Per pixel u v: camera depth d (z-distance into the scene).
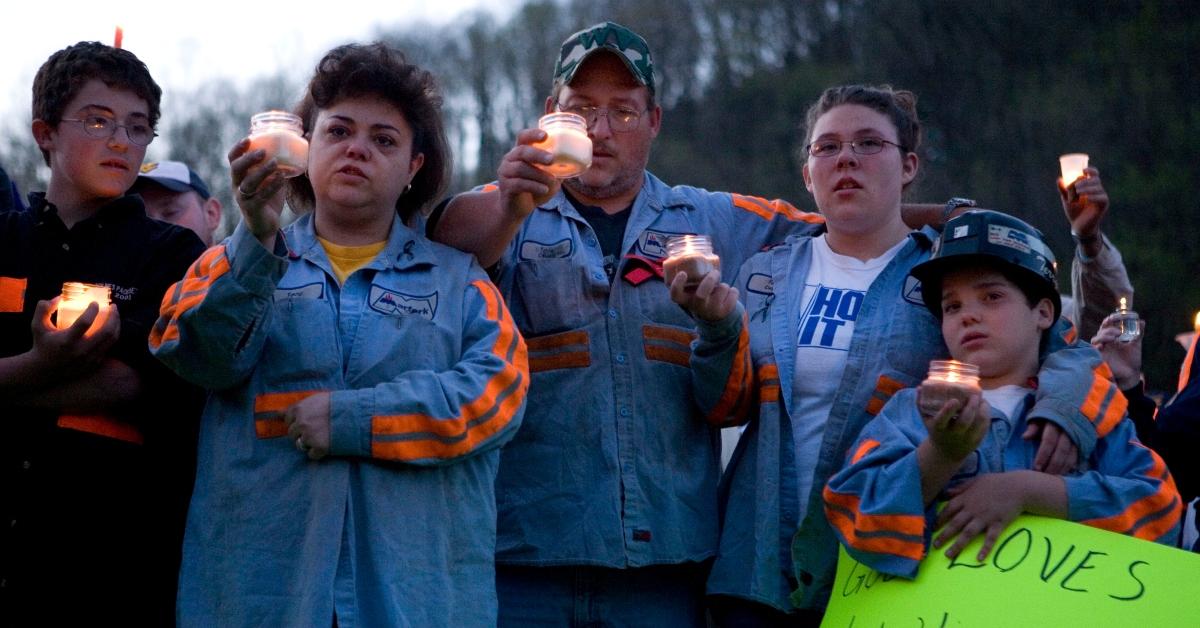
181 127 36.06
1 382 5.45
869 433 5.62
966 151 52.81
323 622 4.89
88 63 6.06
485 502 5.43
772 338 6.23
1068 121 50.78
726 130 56.25
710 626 6.93
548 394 6.14
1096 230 7.27
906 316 6.09
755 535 5.94
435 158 6.02
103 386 5.63
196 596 5.14
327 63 5.75
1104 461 5.46
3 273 5.94
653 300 6.27
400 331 5.41
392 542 5.08
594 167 6.43
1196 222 46.06
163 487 5.85
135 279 5.96
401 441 5.09
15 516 5.54
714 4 60.25
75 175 6.04
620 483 6.01
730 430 9.80
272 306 5.21
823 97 6.54
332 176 5.57
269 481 5.15
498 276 6.26
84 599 5.55
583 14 56.53
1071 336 6.02
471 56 52.75
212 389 5.30
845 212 6.26
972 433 5.06
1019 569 5.09
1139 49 52.06
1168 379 39.12
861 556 5.34
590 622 5.98
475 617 5.23
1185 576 4.90
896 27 56.16
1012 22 54.59
